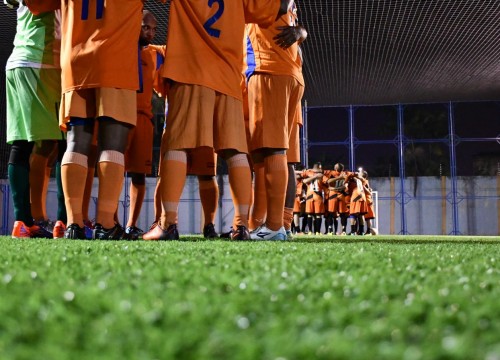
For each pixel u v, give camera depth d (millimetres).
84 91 2510
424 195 13016
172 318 435
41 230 3092
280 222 3230
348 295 590
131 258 1116
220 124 2811
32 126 2951
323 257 1192
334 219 10680
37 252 1308
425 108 14484
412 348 338
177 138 2697
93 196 11586
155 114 11539
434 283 717
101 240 2359
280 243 2223
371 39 9062
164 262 1014
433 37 9062
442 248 1857
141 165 3893
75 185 2547
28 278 714
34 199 3180
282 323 420
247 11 2938
